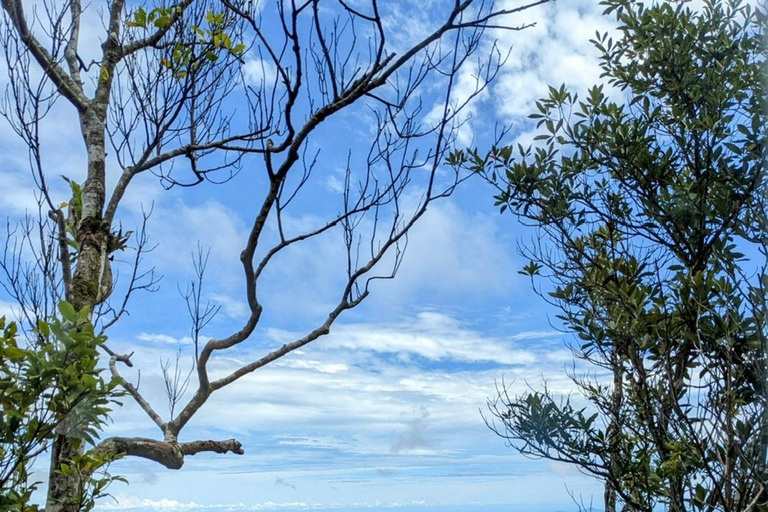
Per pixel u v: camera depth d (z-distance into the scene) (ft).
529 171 11.93
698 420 10.11
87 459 7.02
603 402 12.35
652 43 12.07
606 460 11.30
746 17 11.54
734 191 10.50
